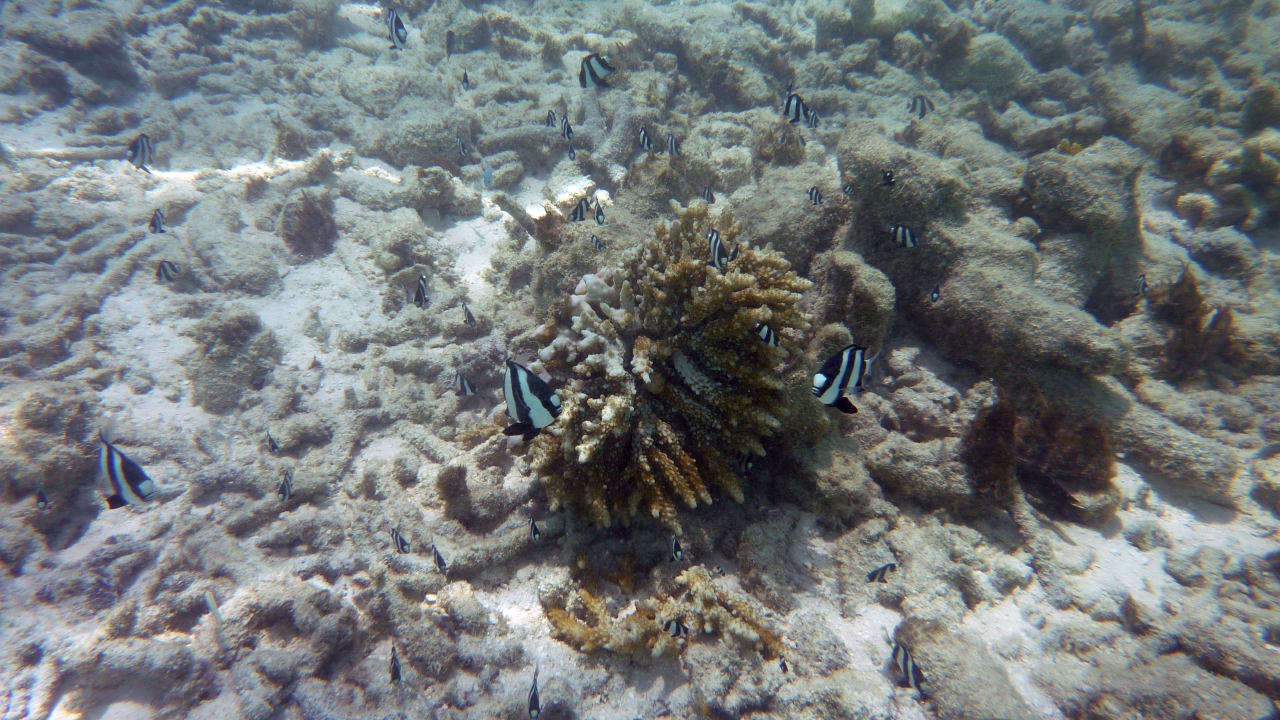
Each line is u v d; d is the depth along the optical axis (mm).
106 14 2092
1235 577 832
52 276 1330
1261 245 1497
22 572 843
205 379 1100
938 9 2516
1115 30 2568
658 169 1374
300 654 765
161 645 759
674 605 808
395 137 1814
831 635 782
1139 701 700
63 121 1858
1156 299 1144
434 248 1483
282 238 1478
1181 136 1719
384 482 971
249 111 2061
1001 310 1013
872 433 968
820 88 2350
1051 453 932
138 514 925
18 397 1010
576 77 2229
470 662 793
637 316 918
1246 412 1023
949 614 788
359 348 1249
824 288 1101
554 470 857
